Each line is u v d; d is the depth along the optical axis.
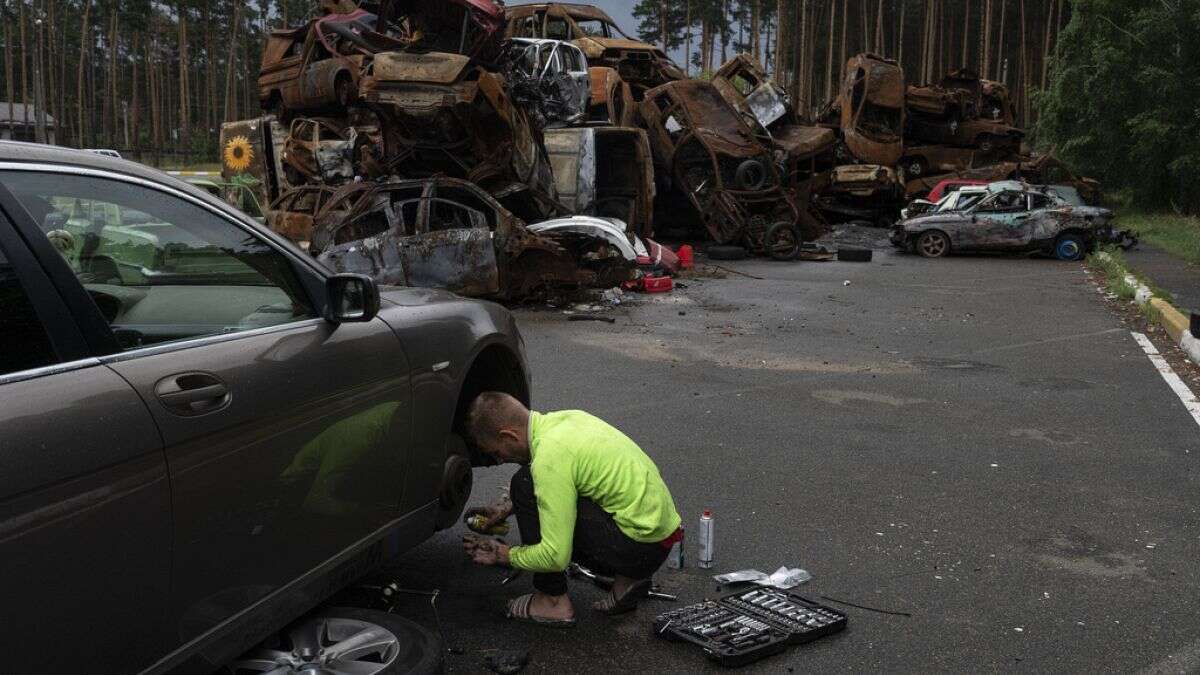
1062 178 30.84
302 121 18.52
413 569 4.30
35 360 2.18
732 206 21.19
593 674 3.41
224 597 2.63
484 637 3.67
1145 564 4.50
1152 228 28.44
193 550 2.49
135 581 2.30
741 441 6.61
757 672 3.45
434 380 3.67
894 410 7.55
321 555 3.07
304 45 18.73
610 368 9.22
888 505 5.30
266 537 2.78
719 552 4.61
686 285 16.27
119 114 98.94
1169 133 33.78
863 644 3.68
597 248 14.05
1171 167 33.53
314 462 2.98
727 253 21.17
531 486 3.64
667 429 6.92
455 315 3.94
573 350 10.16
